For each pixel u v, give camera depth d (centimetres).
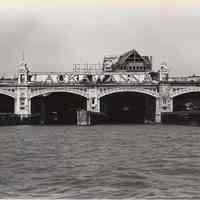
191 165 4997
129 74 15438
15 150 6612
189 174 4466
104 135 9544
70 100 16950
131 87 14575
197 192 3678
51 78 15362
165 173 4525
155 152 6250
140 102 17062
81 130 11344
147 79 15488
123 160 5453
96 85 14512
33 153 6234
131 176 4366
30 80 15238
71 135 9594
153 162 5256
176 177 4316
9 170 4766
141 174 4469
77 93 14550
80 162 5319
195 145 7219
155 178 4269
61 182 4122
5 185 3984
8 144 7544
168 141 7981
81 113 14225
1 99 16625
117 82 14662
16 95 14550
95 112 14488
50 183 4078
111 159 5562
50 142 7912
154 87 14638
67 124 15325
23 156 5903
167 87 14538
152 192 3700
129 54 16500
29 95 14538
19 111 14575
